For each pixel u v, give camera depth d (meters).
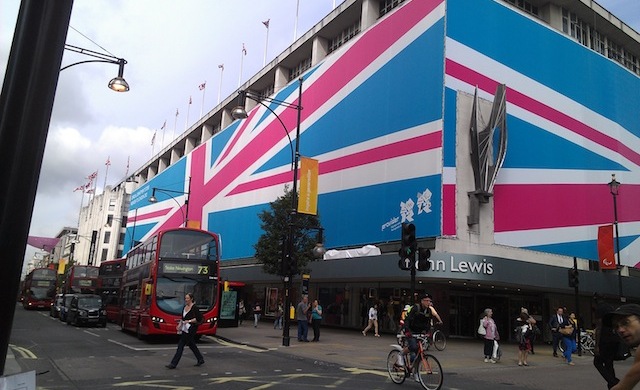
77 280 41.91
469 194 24.31
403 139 26.48
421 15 26.86
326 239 31.12
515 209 26.14
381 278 25.34
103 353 15.12
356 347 18.36
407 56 27.31
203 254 19.77
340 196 30.77
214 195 50.59
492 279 22.91
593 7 33.56
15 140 2.96
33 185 3.02
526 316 15.94
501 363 15.75
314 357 14.95
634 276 32.44
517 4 31.59
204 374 11.42
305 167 25.33
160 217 65.44
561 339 17.97
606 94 33.66
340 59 33.34
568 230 28.58
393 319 26.94
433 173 24.22
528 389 10.79
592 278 27.88
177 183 61.53
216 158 51.72
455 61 25.28
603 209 31.11
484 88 26.25
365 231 28.09
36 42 3.12
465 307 27.22
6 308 2.85
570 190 29.31
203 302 19.22
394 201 26.33
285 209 24.92
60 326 27.89
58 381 10.21
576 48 32.12
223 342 19.89
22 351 15.15
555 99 29.83
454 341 24.41
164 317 18.41
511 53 27.98
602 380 12.43
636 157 35.00
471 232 24.05
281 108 40.38
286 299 18.42
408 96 26.70
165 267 19.05
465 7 26.28
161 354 15.19
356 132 30.33
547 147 28.64
